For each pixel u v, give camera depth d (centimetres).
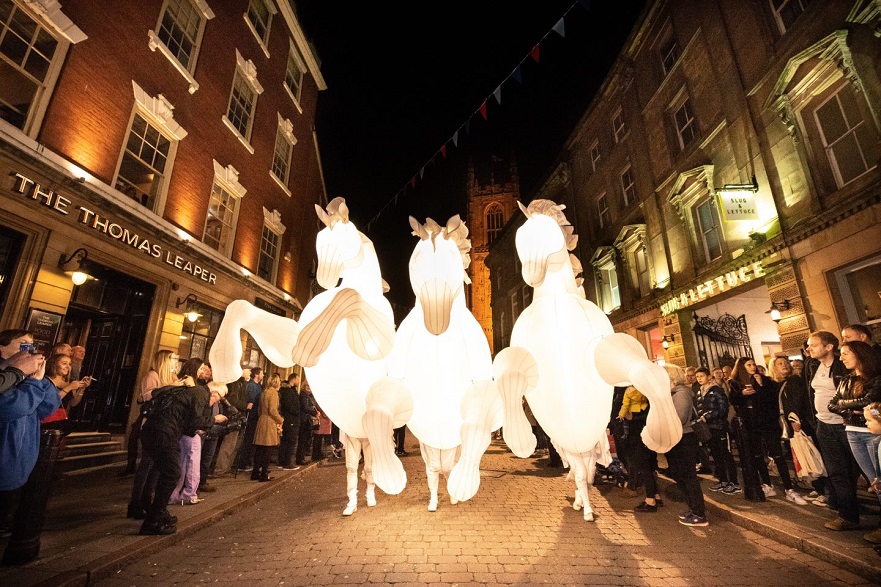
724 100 998
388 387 298
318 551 357
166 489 387
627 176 1488
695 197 1098
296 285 1633
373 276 362
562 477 739
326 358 340
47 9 657
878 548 324
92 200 713
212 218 1116
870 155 676
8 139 580
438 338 325
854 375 365
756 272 872
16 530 308
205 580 301
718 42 1020
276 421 672
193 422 412
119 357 848
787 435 495
